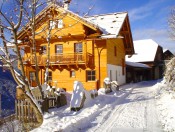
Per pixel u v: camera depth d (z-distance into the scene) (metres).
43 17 14.53
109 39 27.30
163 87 22.72
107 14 30.61
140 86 30.33
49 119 11.55
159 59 52.62
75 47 27.14
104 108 14.52
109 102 16.81
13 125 12.75
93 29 24.86
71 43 27.12
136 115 12.74
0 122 13.57
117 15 29.86
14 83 27.73
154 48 50.19
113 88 23.20
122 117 12.41
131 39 33.56
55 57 26.55
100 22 28.75
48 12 14.04
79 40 26.78
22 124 12.88
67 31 26.97
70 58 26.11
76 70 26.75
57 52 27.81
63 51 27.41
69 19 26.69
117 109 14.59
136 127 10.39
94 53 26.34
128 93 22.14
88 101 15.98
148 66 45.25
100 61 26.09
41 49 27.11
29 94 11.17
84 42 26.53
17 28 10.34
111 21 28.44
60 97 16.12
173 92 18.03
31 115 12.80
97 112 13.46
